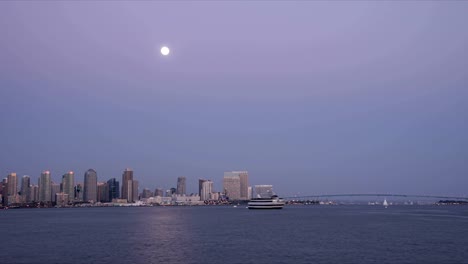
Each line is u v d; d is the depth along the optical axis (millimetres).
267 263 72500
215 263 72750
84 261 75250
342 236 115312
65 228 154750
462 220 196375
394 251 85000
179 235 121312
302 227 150500
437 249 87750
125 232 133250
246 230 138375
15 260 76812
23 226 169000
